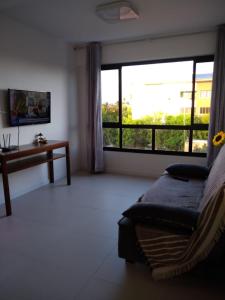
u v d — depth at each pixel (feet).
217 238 4.93
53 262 6.47
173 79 13.44
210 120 12.12
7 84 10.44
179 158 13.76
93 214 9.41
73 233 7.98
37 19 10.55
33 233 7.98
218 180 6.28
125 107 14.84
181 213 5.47
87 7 9.32
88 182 13.53
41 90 12.42
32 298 5.22
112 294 5.33
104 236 7.79
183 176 9.80
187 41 12.55
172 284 5.63
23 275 5.97
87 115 15.12
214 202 4.99
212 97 11.94
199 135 13.26
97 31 12.25
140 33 12.63
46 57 12.62
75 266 6.30
